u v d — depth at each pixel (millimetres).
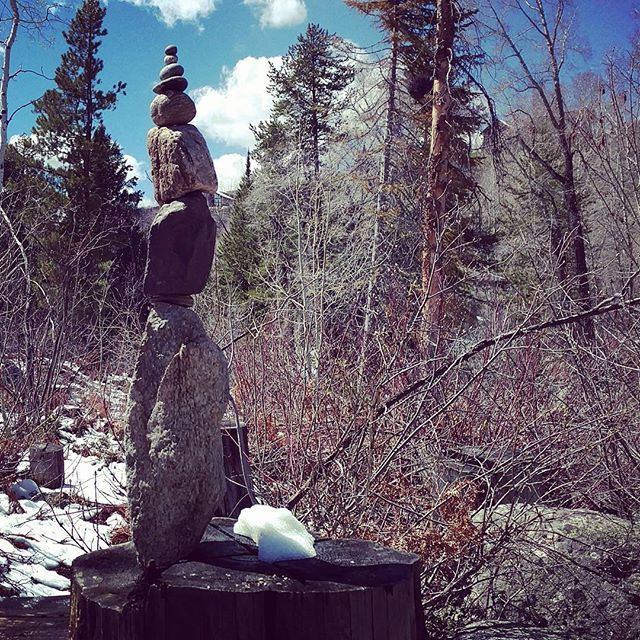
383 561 2723
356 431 4207
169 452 2666
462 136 12867
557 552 3900
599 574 3900
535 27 13555
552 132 13578
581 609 3816
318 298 6133
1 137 11531
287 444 4707
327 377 4738
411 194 10633
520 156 13633
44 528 5797
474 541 3869
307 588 2449
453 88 12281
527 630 3672
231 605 2410
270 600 2430
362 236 8000
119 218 21859
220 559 2736
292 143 14078
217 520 3232
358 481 4195
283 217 10930
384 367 4336
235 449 5250
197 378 2713
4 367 7543
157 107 2812
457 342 5152
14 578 5047
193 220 2742
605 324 5699
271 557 2730
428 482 4500
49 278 11289
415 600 2646
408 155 12594
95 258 14922
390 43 13508
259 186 14320
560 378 5277
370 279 6055
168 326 2750
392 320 4895
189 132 2779
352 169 11664
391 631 2469
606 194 7086
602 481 4953
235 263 10766
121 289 13516
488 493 4156
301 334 5754
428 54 13172
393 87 13328
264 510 2869
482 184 14203
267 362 5613
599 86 7746
